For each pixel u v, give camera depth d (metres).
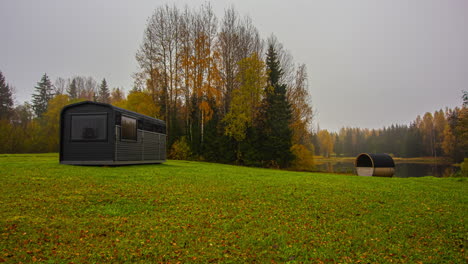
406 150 99.38
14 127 51.47
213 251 5.80
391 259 5.68
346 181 16.23
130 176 13.76
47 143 50.94
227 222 7.57
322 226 7.56
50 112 52.28
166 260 5.33
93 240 6.05
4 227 6.29
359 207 9.53
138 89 40.25
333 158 111.44
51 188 10.00
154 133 22.42
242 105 35.34
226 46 40.25
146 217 7.71
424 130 98.69
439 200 11.10
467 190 14.23
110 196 9.46
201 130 39.00
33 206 7.90
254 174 18.78
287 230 7.15
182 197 9.98
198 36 39.09
